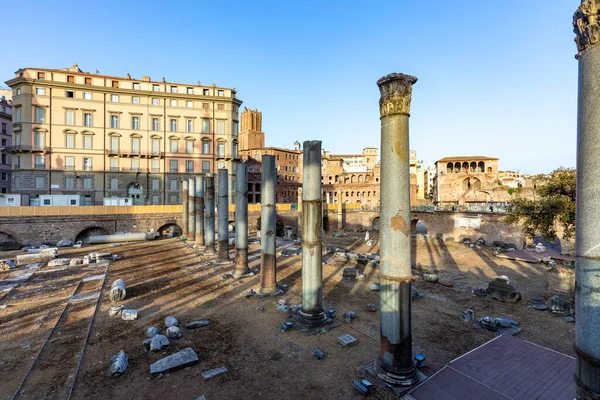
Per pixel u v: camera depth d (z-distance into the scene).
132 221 43.28
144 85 60.81
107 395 9.51
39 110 54.06
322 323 14.38
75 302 17.48
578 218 6.22
